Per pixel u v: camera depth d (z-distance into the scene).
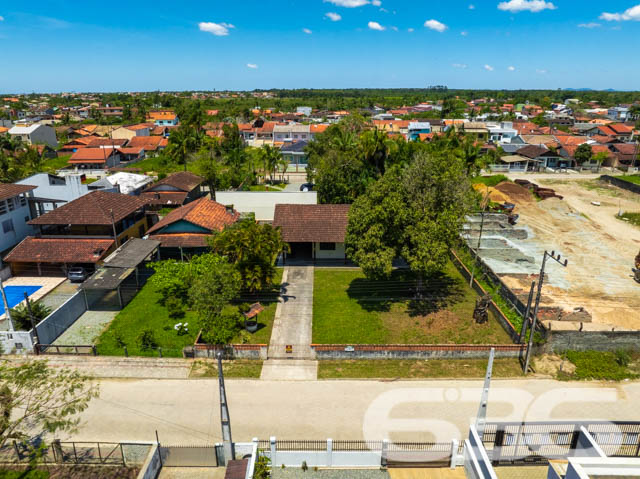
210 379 25.53
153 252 42.56
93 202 42.81
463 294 35.78
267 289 36.75
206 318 27.72
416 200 32.56
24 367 19.09
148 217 50.59
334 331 30.31
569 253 45.53
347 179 55.12
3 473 18.80
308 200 53.28
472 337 29.48
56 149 117.75
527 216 59.34
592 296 35.19
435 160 35.69
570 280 38.41
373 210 30.67
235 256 33.88
